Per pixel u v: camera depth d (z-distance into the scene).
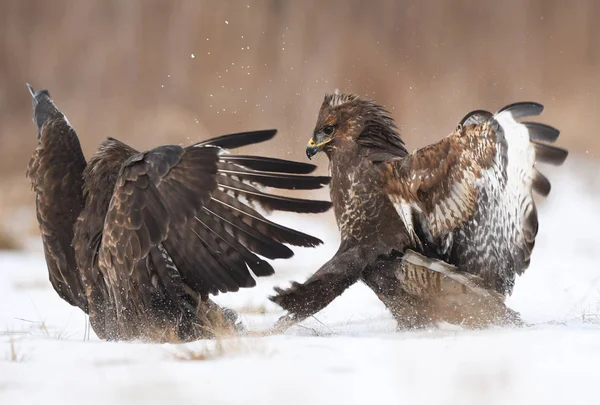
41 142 12.28
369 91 39.81
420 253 12.43
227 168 11.43
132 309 11.09
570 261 22.00
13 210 28.23
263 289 17.55
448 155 12.02
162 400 7.61
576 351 9.37
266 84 38.56
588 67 44.38
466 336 10.65
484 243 12.23
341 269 12.55
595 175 36.31
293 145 33.53
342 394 7.82
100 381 8.37
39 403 7.61
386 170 12.52
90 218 11.63
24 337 11.34
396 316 12.68
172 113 36.78
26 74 38.59
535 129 12.45
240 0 39.28
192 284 11.32
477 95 42.19
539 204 32.06
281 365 8.93
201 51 38.66
